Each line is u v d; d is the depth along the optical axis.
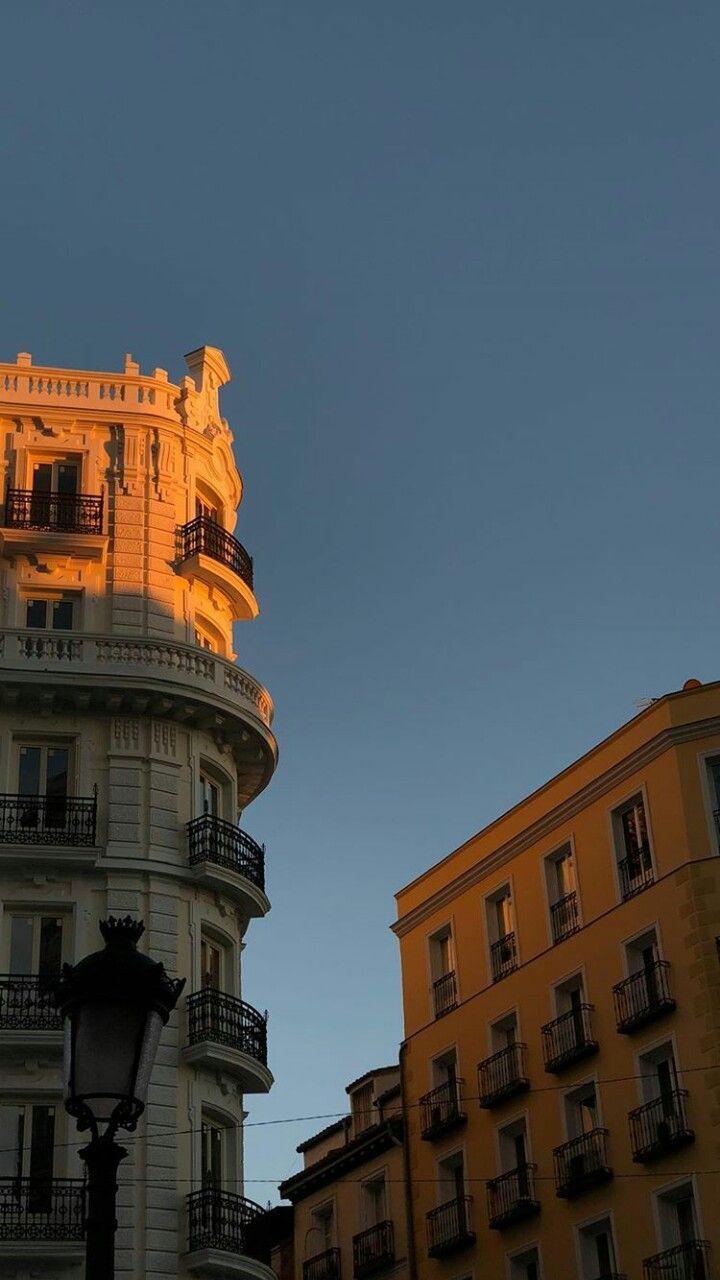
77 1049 12.56
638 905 43.47
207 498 47.81
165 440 46.47
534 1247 43.84
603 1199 41.75
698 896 41.41
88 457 45.66
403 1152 50.59
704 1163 38.84
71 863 39.97
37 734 41.78
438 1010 51.03
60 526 44.03
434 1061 50.44
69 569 44.12
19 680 41.38
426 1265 48.12
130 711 42.44
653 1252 39.59
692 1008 40.53
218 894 41.75
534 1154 44.94
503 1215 44.59
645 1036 41.84
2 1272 35.22
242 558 47.09
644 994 42.28
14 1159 37.00
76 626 43.62
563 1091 44.31
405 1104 51.31
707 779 43.00
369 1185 52.62
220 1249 36.94
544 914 47.28
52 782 41.50
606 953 44.16
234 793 44.19
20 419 45.53
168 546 45.28
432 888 52.88
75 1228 35.72
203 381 48.94
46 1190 36.56
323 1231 55.06
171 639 43.81
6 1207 36.03
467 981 50.09
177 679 42.53
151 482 45.81
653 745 44.28
